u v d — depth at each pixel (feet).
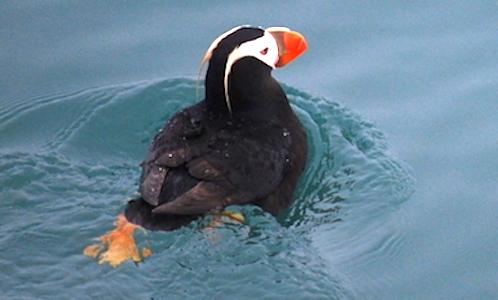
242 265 40.93
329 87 50.96
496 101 49.34
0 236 42.34
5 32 53.01
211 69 44.80
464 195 45.24
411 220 44.21
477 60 51.29
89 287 40.19
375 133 48.52
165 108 50.34
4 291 39.99
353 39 52.90
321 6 54.13
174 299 39.70
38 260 41.34
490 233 43.57
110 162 47.44
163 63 52.03
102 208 43.96
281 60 46.21
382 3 54.08
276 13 53.98
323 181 46.26
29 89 50.96
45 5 54.13
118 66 51.88
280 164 43.68
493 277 41.75
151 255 41.09
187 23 53.78
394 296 40.88
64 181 45.78
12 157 47.01
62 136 48.67
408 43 52.42
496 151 47.11
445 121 48.73
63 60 52.06
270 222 42.50
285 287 40.14
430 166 46.70
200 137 43.29
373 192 45.60
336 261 42.04
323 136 48.47
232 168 42.16
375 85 50.78
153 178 42.01
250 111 45.06
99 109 49.96
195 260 40.93
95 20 53.83
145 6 54.08
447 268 42.16
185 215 41.60
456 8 53.98
